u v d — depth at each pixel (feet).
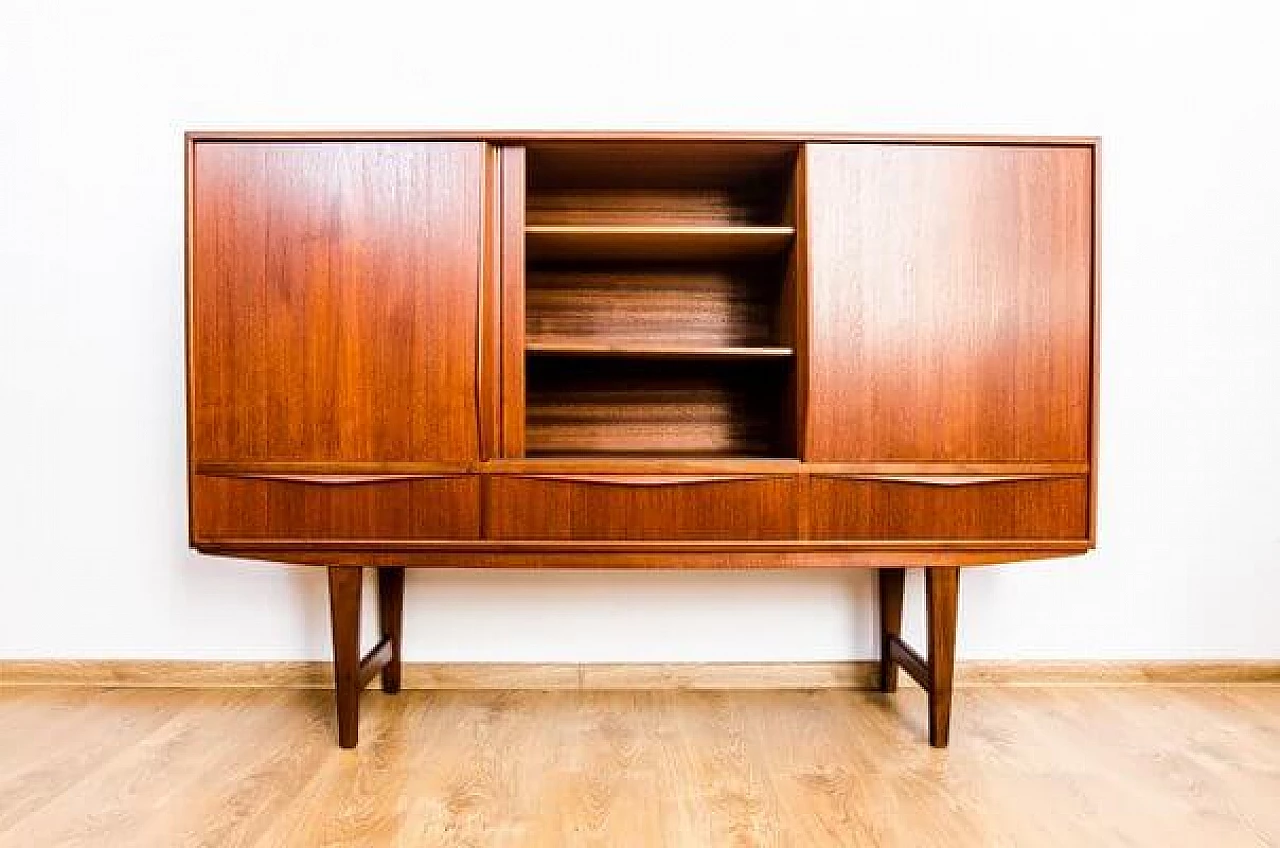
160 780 4.78
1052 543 5.14
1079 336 5.12
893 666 6.37
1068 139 5.08
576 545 5.11
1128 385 6.52
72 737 5.42
